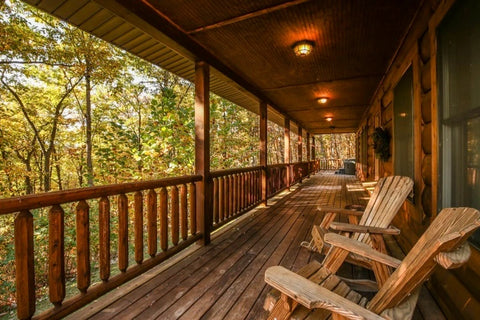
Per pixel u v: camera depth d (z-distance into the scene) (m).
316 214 4.59
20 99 7.78
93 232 6.08
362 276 2.22
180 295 1.95
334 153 29.14
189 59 3.05
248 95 4.86
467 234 0.85
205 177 3.15
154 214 2.40
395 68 3.49
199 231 3.10
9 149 7.97
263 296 1.92
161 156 7.12
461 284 1.47
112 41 2.71
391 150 3.99
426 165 2.24
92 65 7.36
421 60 2.37
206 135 3.18
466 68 1.44
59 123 8.70
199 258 2.67
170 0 2.13
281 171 7.14
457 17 1.54
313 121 9.91
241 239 3.27
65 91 8.66
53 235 1.58
